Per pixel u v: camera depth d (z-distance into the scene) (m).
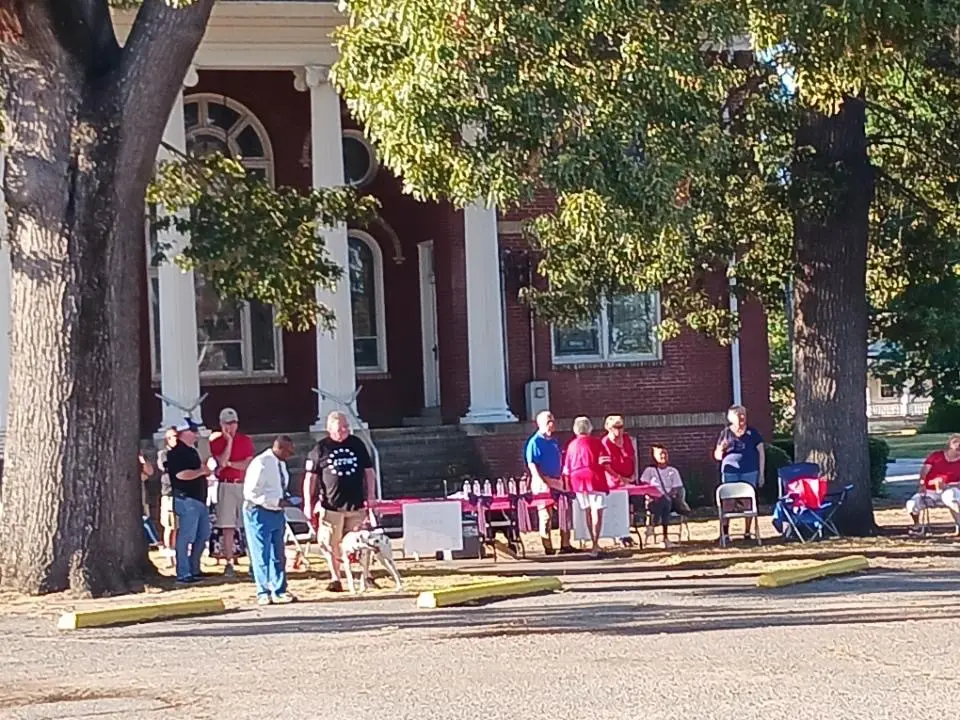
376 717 9.21
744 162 20.05
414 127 13.23
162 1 16.42
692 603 14.35
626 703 9.42
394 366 29.27
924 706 9.14
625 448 20.41
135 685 10.70
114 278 16.47
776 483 26.67
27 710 9.80
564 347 27.36
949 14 15.35
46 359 16.25
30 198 16.25
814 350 20.95
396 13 13.09
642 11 13.59
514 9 12.83
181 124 24.58
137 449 16.73
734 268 21.81
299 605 14.97
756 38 14.55
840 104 17.09
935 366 42.75
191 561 17.55
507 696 9.77
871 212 22.58
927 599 14.20
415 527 17.77
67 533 16.14
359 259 29.17
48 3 15.80
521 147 13.58
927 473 21.03
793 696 9.53
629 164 13.80
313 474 16.02
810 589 15.24
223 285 19.14
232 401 27.97
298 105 28.28
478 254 26.02
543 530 19.50
